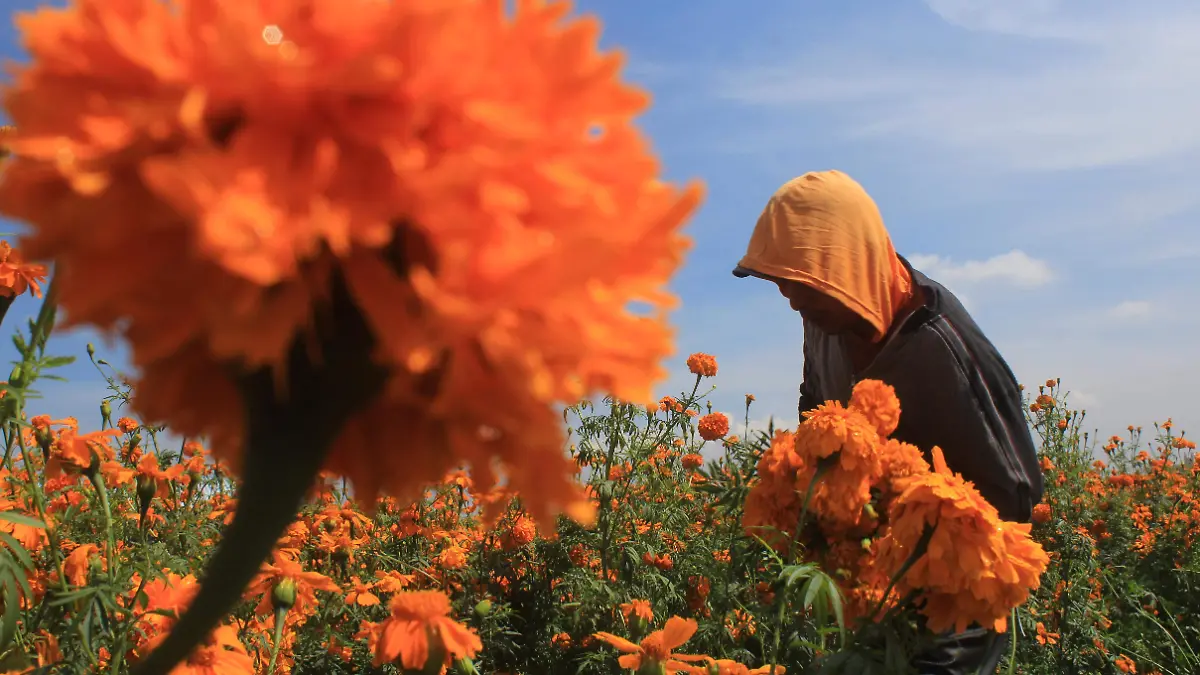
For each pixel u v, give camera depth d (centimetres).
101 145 44
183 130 45
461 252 44
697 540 436
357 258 46
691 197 55
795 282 264
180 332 45
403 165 44
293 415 49
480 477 55
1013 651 186
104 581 180
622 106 54
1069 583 556
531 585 419
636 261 54
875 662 169
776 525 218
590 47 53
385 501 461
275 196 43
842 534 211
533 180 49
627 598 388
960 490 169
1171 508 800
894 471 209
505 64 51
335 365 48
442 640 162
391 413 56
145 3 48
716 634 298
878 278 265
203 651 167
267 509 49
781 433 232
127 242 45
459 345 47
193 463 312
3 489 209
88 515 251
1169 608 604
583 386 53
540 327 47
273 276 41
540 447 54
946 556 166
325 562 366
